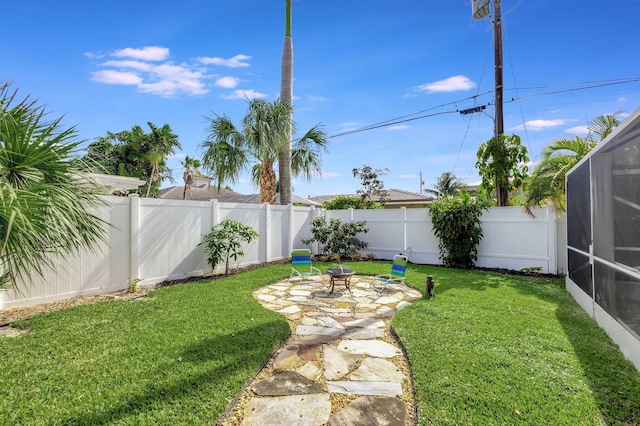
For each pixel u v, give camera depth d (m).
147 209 7.02
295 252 8.09
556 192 8.19
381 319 5.07
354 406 2.74
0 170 3.33
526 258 8.80
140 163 20.84
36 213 3.30
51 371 3.14
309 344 4.09
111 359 3.40
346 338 4.29
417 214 10.53
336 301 6.09
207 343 3.83
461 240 9.30
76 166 4.04
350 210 11.76
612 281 4.00
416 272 8.70
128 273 6.66
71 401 2.65
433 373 3.16
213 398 2.74
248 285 7.00
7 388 2.83
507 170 9.95
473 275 8.23
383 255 11.21
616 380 3.04
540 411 2.56
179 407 2.61
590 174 4.89
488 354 3.58
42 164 3.68
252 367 3.29
